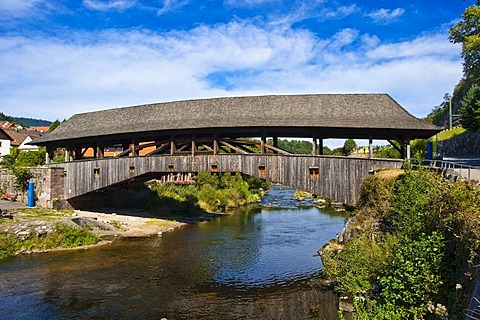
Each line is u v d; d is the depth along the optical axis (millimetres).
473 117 29938
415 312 7992
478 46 19531
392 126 16641
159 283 14656
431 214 9969
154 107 23938
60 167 26844
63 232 20281
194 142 20922
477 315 5578
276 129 18812
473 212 8250
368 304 9578
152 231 24609
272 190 69375
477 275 6492
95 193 27125
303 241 21984
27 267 16359
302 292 13672
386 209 13492
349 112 18578
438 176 11914
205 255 18766
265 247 20469
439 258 8273
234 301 12898
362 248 12438
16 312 11766
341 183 17547
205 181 43750
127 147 25656
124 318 11469
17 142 62438
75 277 15195
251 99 21359
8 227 19375
